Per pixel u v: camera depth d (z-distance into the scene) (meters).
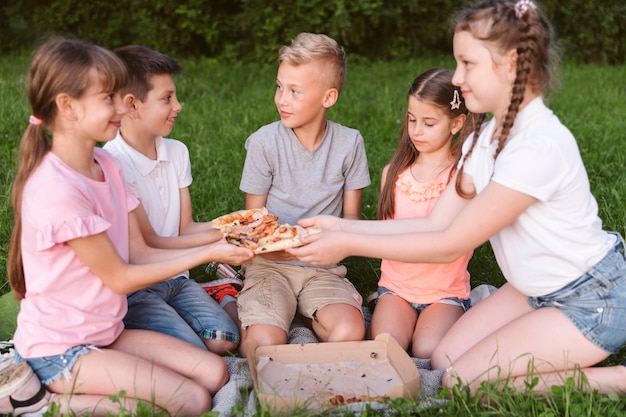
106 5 11.29
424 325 3.11
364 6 10.17
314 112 3.20
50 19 11.41
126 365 2.47
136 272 2.53
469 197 2.84
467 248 2.58
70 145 2.49
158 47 11.06
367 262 3.79
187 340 2.82
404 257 2.65
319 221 2.97
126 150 3.08
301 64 3.10
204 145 5.68
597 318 2.56
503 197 2.48
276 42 10.28
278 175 3.33
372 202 4.56
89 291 2.51
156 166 3.16
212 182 4.73
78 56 2.41
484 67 2.48
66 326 2.47
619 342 2.59
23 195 2.45
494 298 2.95
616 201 4.36
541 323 2.61
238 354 3.07
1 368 2.58
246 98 7.73
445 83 3.06
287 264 3.26
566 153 2.48
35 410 2.42
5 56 11.20
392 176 3.28
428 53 11.30
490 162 2.65
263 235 2.84
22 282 2.55
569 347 2.58
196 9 10.70
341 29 10.23
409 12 10.96
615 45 11.56
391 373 2.66
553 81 2.56
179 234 3.31
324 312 3.07
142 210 2.99
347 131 3.37
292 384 2.62
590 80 9.68
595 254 2.58
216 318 3.02
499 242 2.71
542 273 2.63
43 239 2.37
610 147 5.71
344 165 3.36
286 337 3.04
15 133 5.78
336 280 3.23
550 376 2.59
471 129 3.07
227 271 3.64
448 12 11.02
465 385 2.58
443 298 3.22
